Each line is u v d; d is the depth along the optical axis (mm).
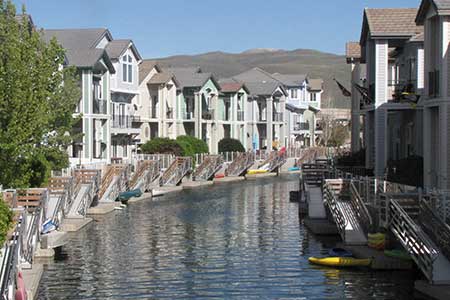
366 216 27938
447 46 28359
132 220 38938
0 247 19656
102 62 54750
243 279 24125
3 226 19531
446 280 20859
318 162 54344
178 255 28469
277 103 95875
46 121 30391
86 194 39188
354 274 24375
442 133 28516
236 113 86438
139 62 66062
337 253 26594
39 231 27547
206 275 24812
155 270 25672
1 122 29281
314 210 36125
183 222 38188
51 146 34812
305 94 110125
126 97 64312
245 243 31188
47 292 22516
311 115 111625
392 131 45656
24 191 31391
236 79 98125
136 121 65938
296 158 83812
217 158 67938
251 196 52844
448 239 21016
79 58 52406
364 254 25797
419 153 37688
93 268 25969
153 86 70875
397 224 24125
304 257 27547
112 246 30516
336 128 106188
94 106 54250
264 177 73750
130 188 50250
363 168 42594
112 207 42969
